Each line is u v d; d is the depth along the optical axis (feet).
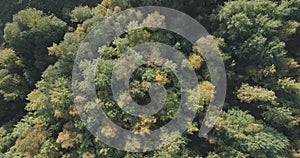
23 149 90.38
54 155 89.30
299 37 96.84
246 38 90.43
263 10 90.27
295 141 89.10
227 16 89.92
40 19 100.42
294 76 92.84
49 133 91.71
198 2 96.99
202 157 86.33
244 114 87.40
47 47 101.30
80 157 86.48
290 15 93.50
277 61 90.02
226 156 85.40
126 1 96.78
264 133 85.05
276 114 86.89
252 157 85.61
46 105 90.43
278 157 83.51
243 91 88.48
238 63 93.66
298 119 87.56
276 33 90.58
